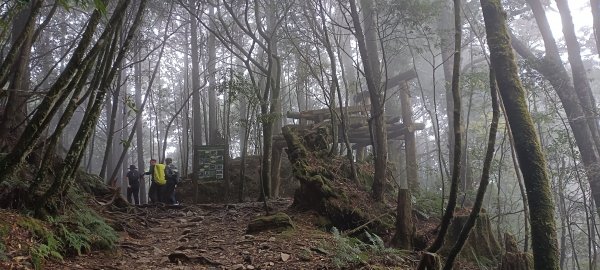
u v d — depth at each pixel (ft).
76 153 20.48
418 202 32.07
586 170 30.83
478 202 12.90
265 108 33.71
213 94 72.90
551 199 10.02
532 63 32.17
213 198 48.01
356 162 34.01
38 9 18.07
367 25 36.55
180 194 48.70
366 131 44.45
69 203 22.65
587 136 32.01
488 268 23.91
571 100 32.55
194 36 65.92
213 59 69.41
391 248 22.50
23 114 27.96
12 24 33.47
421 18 32.27
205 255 20.70
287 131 31.27
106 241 20.48
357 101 45.70
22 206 19.42
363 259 19.72
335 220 26.81
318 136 31.83
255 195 48.26
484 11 11.60
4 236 16.14
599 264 47.24
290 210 29.22
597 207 30.83
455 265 23.24
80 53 17.54
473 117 59.52
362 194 29.19
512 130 10.59
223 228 28.12
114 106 43.34
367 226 26.30
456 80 14.20
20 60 23.68
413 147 45.19
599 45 31.81
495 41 11.21
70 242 18.53
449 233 25.52
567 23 33.17
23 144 16.87
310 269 18.58
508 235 21.93
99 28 47.93
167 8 61.26
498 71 11.02
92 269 17.60
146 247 22.72
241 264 19.03
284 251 20.80
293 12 42.83
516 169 25.40
